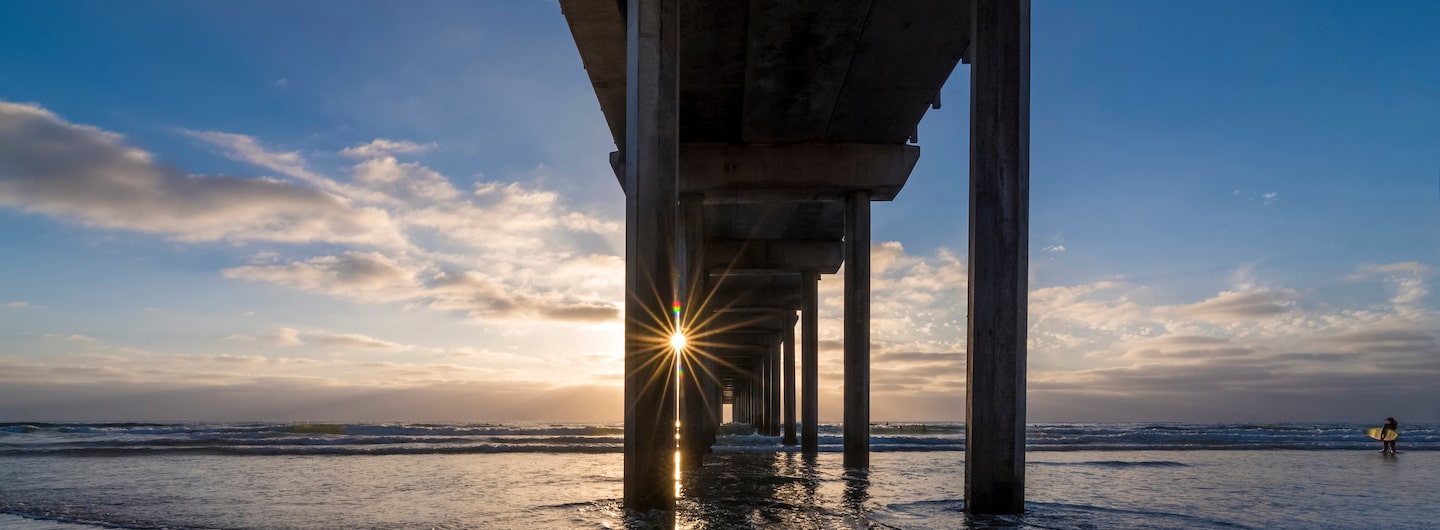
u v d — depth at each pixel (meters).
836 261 33.16
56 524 10.83
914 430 69.69
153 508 12.53
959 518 10.18
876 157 21.75
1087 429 78.06
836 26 15.49
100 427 56.56
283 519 11.15
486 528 10.04
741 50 16.55
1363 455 30.45
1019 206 9.62
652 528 9.54
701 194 22.70
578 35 15.03
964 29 15.53
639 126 11.02
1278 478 18.78
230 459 25.14
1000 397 9.62
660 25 11.13
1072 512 11.15
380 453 28.80
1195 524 10.42
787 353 45.69
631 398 10.82
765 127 20.78
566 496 13.97
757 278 42.31
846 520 10.09
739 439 45.53
